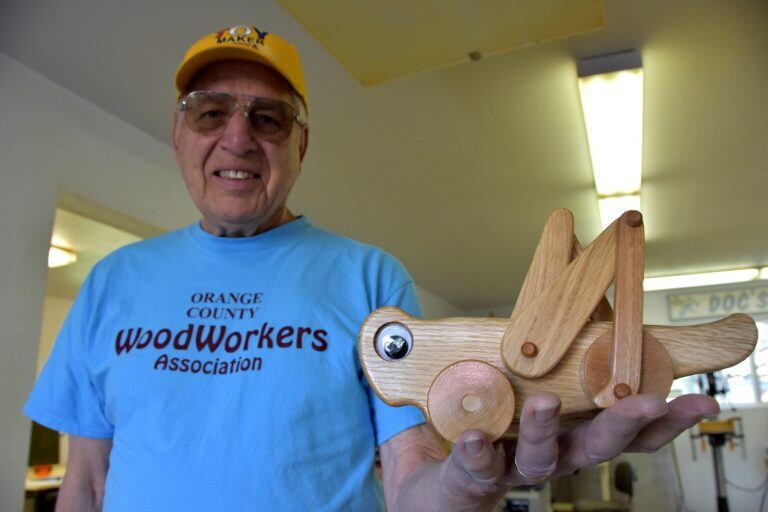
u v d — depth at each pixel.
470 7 1.63
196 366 0.80
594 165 2.93
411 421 0.78
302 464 0.75
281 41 0.95
